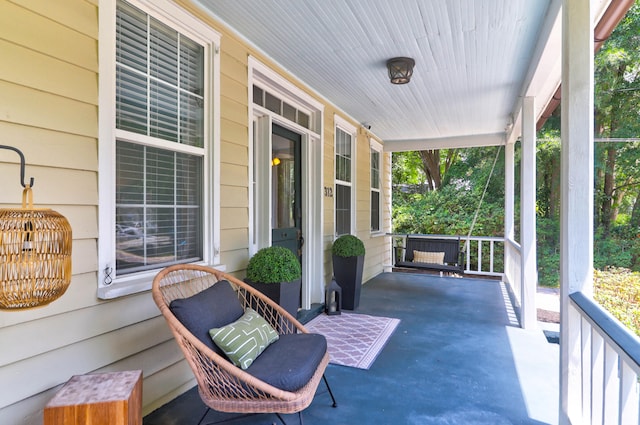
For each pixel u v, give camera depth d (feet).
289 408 5.29
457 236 21.91
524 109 12.19
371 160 21.42
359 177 18.89
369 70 11.66
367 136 20.10
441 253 20.39
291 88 12.00
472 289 18.28
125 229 6.73
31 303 4.20
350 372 8.74
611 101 11.81
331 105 15.19
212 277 8.45
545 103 14.23
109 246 6.18
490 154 36.96
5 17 4.79
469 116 17.17
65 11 5.51
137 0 6.76
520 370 8.88
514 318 13.25
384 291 17.78
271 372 5.58
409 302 15.61
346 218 17.58
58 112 5.41
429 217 36.40
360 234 19.10
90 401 4.34
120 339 6.38
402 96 14.24
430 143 22.53
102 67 6.06
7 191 4.81
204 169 8.55
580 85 6.16
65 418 4.26
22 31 4.97
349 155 17.89
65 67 5.51
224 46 8.93
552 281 22.44
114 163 6.29
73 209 5.63
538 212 24.41
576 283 6.22
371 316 13.42
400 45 9.81
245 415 6.93
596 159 11.48
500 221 33.73
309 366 5.90
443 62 10.87
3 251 3.99
